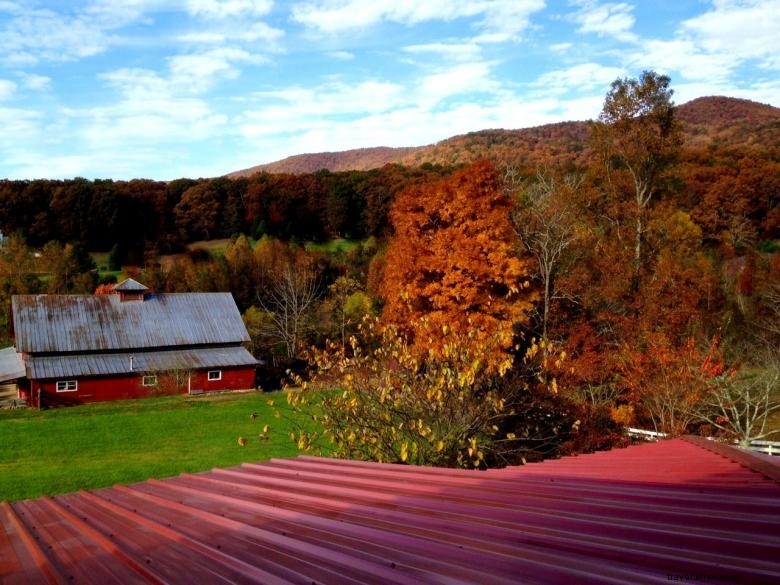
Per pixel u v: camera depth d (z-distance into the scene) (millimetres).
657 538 4227
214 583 3926
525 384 15891
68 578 4488
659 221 39594
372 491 7043
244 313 65562
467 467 13914
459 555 4141
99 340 47125
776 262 52312
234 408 41062
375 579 3734
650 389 23281
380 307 58281
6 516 8109
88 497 9227
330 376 15758
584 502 5508
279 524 5711
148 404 42531
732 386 23141
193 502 7531
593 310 35312
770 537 4086
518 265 32438
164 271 78125
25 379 44406
